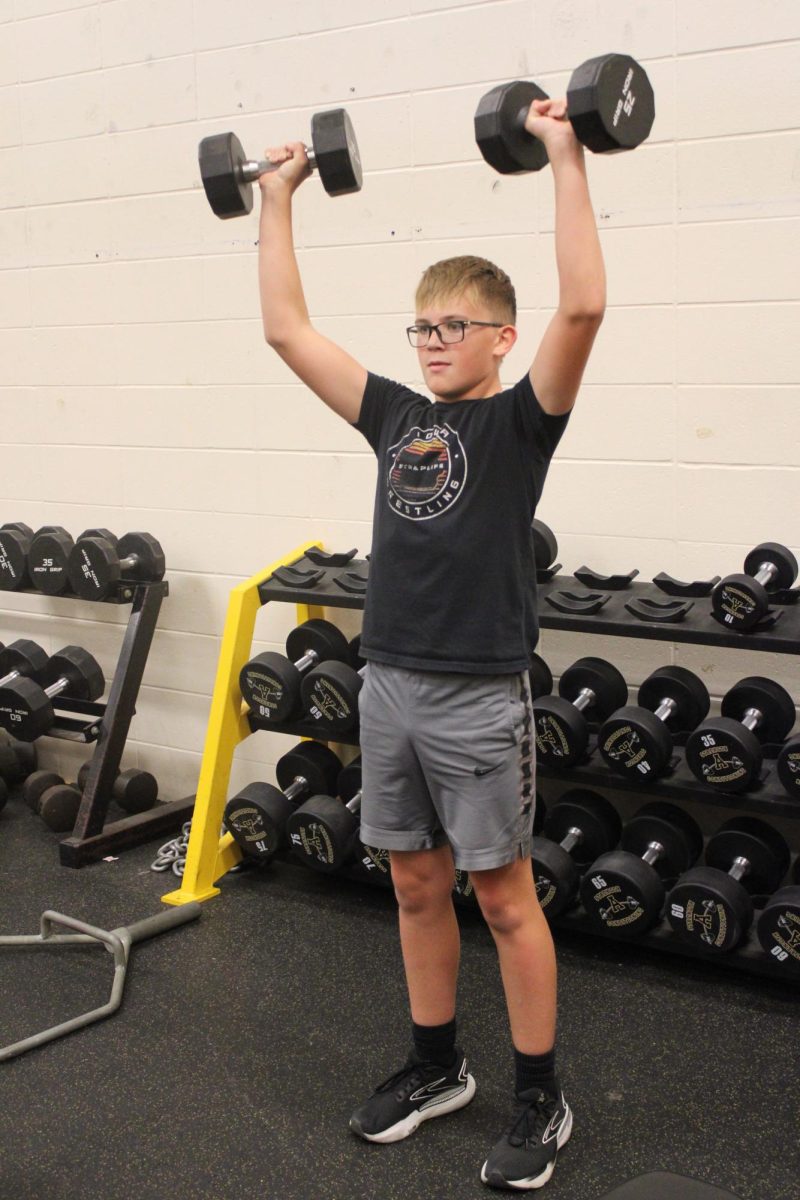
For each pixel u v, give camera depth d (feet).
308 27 9.29
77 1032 7.04
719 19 7.74
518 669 5.32
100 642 11.48
